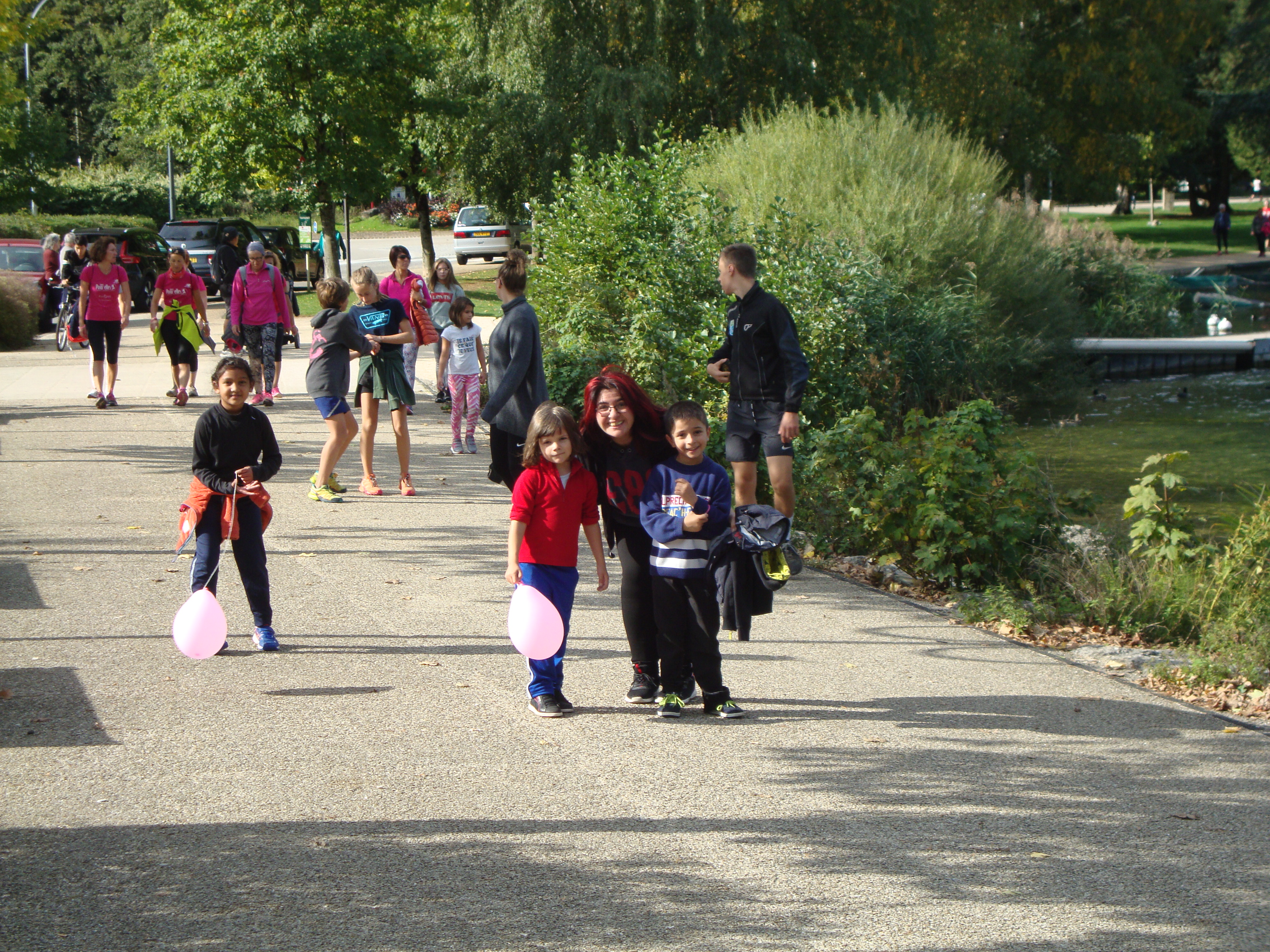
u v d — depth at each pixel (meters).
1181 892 5.41
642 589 7.60
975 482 11.96
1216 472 18.44
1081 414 24.75
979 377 24.84
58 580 10.27
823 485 12.95
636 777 6.60
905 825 6.05
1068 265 34.94
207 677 8.03
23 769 6.48
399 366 13.96
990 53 49.97
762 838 5.87
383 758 6.75
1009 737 7.32
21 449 16.30
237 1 37.50
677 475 7.28
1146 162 68.88
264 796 6.21
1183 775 6.78
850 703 7.91
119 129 54.72
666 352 18.84
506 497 14.10
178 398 20.27
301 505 13.55
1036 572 11.88
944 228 26.02
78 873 5.35
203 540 8.47
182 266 20.16
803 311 19.42
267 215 76.38
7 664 8.20
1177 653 9.42
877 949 4.88
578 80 38.78
